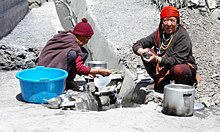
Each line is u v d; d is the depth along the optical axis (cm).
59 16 1180
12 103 541
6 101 549
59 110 506
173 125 466
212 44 792
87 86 614
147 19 955
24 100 551
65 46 602
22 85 542
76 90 617
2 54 734
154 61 554
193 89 495
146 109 520
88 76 636
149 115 491
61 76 562
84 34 607
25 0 1150
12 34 888
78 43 619
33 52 763
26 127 438
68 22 1134
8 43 796
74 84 626
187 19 888
